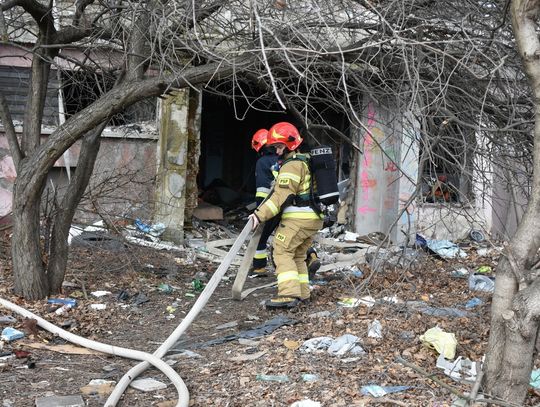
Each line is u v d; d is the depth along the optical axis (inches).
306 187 259.6
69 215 271.0
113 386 187.3
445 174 254.5
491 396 163.9
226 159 623.2
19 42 381.1
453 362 197.3
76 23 267.7
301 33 204.4
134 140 406.6
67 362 206.4
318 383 183.9
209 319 262.1
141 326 249.4
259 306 277.0
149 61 248.5
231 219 510.9
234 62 217.2
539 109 153.9
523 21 152.1
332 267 349.1
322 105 470.6
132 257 339.3
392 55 222.8
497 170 277.1
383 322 235.1
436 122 240.4
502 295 164.6
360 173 448.1
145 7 235.9
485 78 220.8
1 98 262.8
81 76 362.9
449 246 401.1
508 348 160.6
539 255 173.5
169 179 409.7
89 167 270.2
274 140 263.3
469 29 216.8
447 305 271.0
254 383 186.5
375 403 170.4
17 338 221.1
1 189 389.4
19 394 178.4
